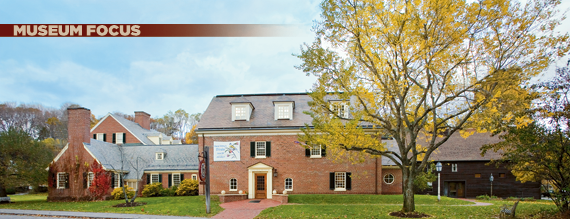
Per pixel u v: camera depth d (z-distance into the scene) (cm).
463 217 1678
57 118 6906
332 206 2111
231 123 2908
